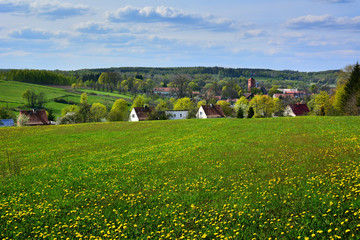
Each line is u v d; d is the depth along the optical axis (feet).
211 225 43.68
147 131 170.19
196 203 52.95
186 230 42.47
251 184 60.13
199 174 72.18
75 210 53.47
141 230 44.70
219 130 149.07
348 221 38.78
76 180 75.31
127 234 43.73
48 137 169.58
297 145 97.04
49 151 128.47
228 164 79.82
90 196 62.28
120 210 53.11
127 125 203.82
